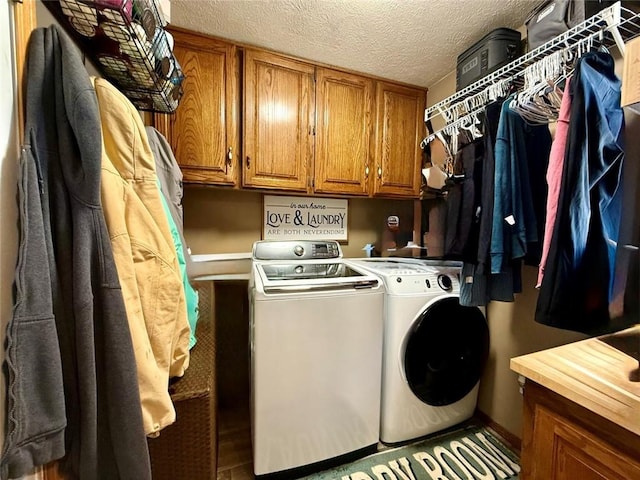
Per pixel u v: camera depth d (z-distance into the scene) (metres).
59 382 0.52
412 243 2.35
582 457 0.67
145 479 0.63
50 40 0.53
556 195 0.93
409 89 2.08
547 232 0.95
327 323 1.26
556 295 0.90
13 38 0.48
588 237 0.88
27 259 0.48
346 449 1.35
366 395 1.37
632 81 0.69
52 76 0.53
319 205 2.21
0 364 0.47
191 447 0.85
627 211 0.96
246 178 1.66
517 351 1.53
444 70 1.90
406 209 2.43
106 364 0.59
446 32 1.53
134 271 0.66
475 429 1.63
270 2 1.33
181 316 0.85
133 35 0.74
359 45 1.64
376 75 1.96
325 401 1.28
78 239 0.55
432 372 1.53
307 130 1.79
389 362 1.43
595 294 0.90
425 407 1.50
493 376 1.66
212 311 1.42
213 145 1.59
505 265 1.16
